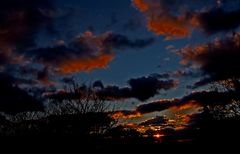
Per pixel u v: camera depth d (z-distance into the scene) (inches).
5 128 625.3
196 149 785.6
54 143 623.8
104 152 636.7
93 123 635.5
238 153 748.0
